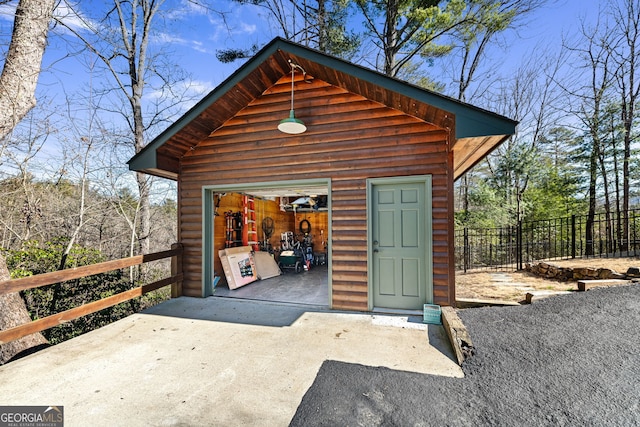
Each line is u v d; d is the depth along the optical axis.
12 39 4.46
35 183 7.63
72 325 5.16
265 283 6.22
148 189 9.33
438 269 3.84
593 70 10.70
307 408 2.01
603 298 3.28
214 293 5.16
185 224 5.04
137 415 1.96
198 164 4.97
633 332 2.57
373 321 3.69
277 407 2.04
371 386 2.26
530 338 2.75
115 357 2.80
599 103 10.31
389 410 1.97
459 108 3.12
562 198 10.95
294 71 4.32
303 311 4.16
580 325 2.82
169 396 2.18
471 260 8.86
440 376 2.39
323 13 9.67
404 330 3.38
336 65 3.62
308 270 7.99
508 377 2.27
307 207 9.30
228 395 2.18
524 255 9.45
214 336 3.29
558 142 11.70
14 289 2.68
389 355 2.77
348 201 4.21
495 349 2.66
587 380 2.12
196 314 4.06
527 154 9.28
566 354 2.43
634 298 3.17
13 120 4.38
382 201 4.14
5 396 2.18
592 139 10.17
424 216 3.97
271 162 4.58
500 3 9.01
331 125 4.30
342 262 4.22
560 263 5.81
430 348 2.91
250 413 1.97
